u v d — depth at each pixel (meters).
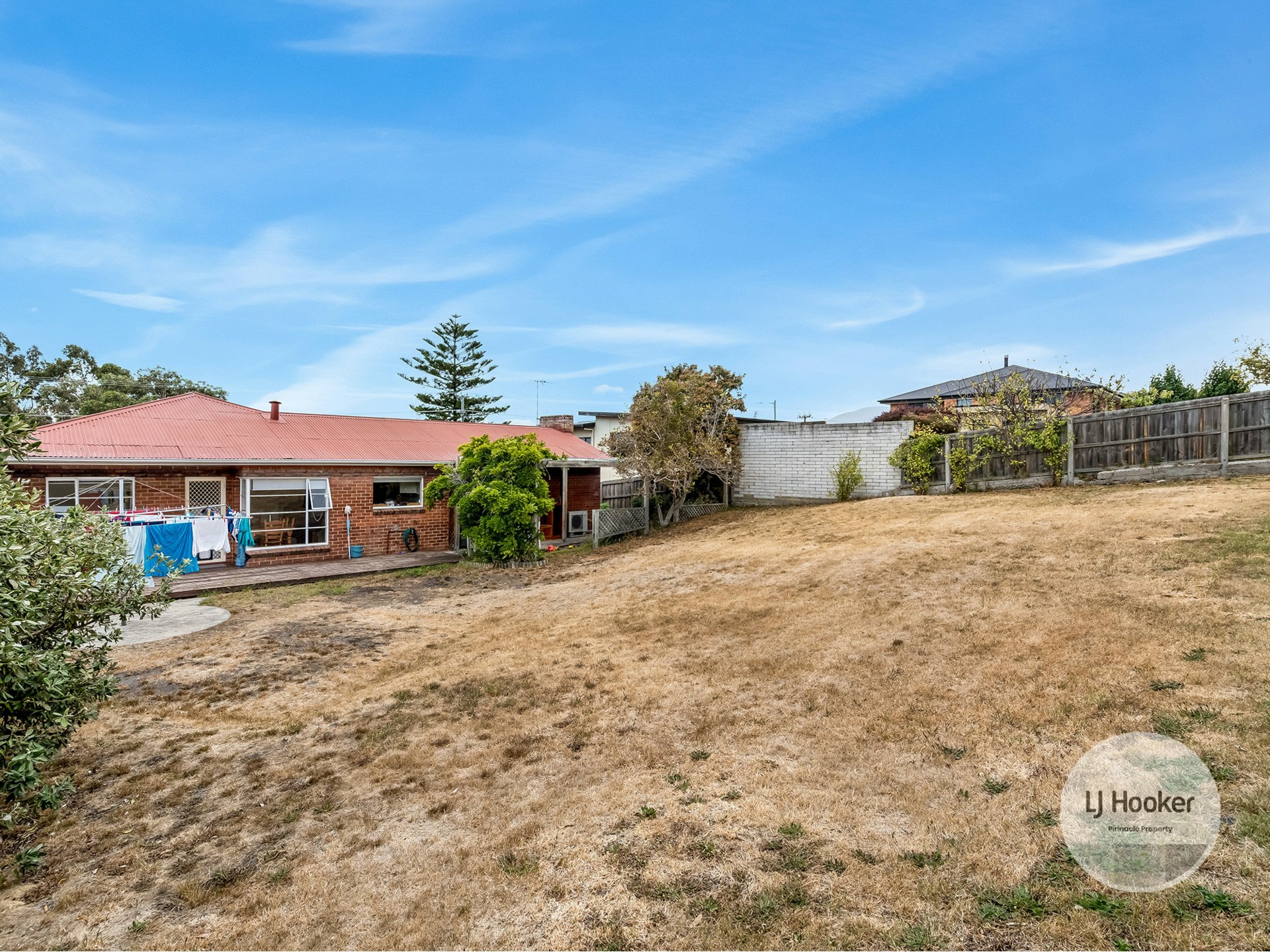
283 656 7.99
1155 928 2.53
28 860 3.85
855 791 3.90
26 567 4.21
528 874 3.43
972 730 4.43
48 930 3.27
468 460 14.99
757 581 9.98
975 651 5.76
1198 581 6.45
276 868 3.69
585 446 23.33
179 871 3.74
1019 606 6.71
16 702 4.23
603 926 2.95
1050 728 4.26
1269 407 10.95
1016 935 2.60
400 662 7.72
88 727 5.94
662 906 3.04
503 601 10.93
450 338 48.31
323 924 3.18
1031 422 14.78
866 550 10.68
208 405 18.08
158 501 13.84
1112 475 13.20
